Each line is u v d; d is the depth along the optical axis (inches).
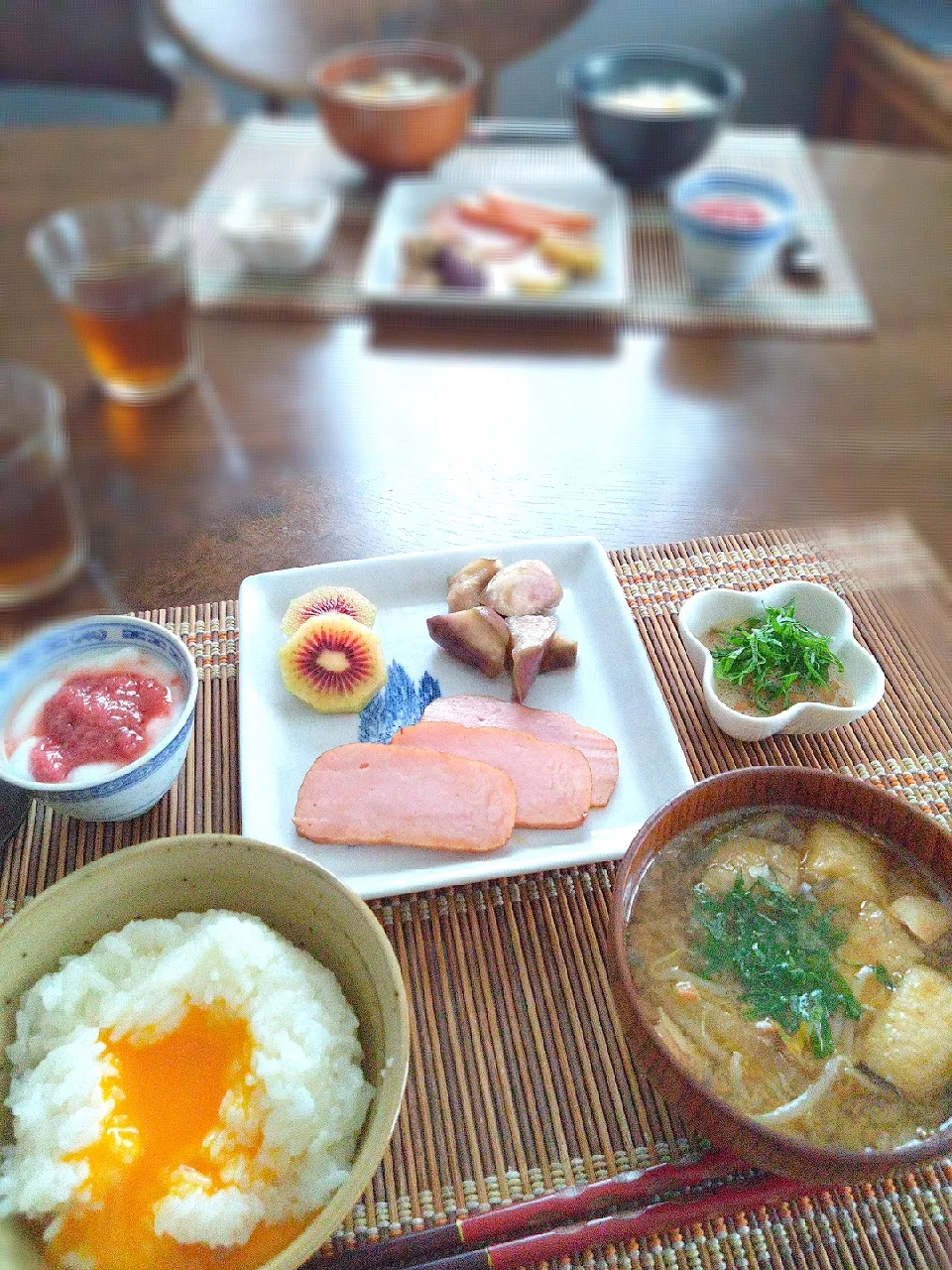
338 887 11.6
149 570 16.8
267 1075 10.7
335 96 28.3
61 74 37.9
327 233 27.3
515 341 23.9
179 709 14.4
